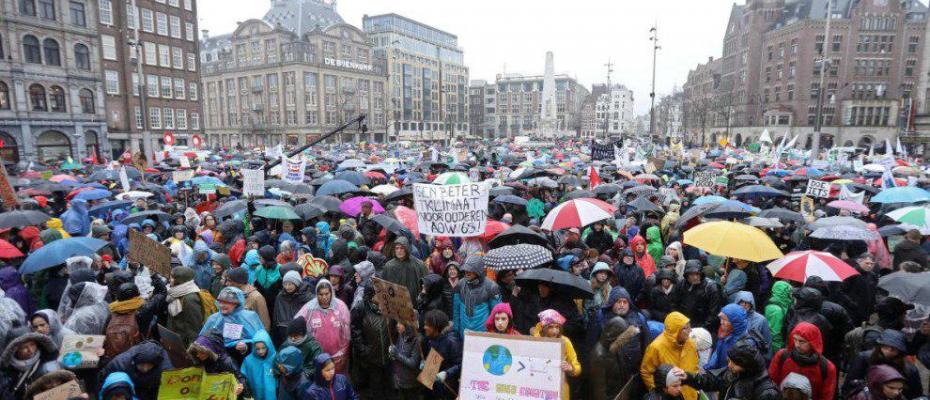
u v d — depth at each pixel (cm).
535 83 15912
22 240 969
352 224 1009
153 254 693
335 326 609
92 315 568
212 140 10075
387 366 640
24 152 4241
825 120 7800
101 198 1362
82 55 4653
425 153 3891
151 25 5538
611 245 988
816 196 1359
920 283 567
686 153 3769
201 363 495
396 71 11344
